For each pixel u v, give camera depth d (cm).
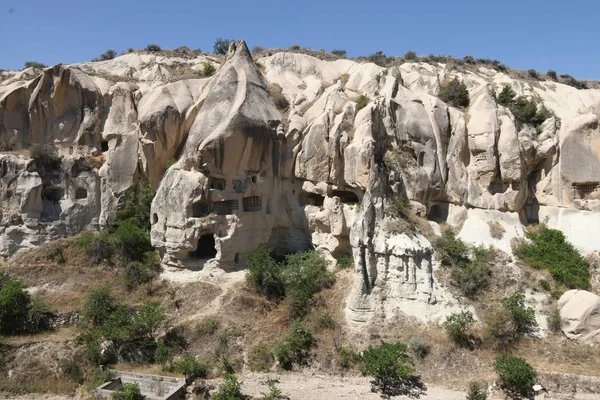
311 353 2425
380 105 3136
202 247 3228
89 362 2350
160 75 4084
